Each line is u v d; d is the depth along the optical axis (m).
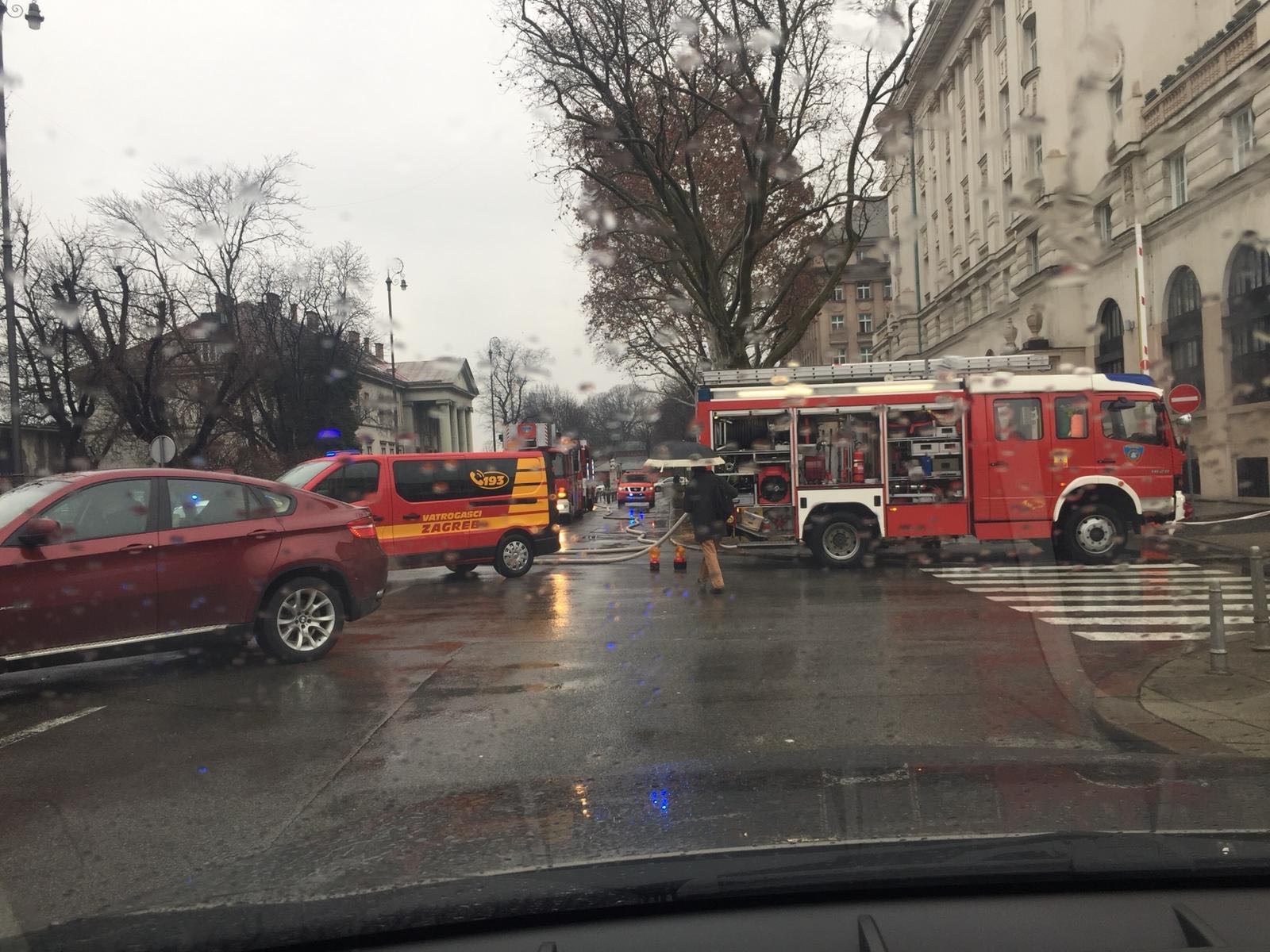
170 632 6.96
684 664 7.32
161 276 27.33
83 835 3.96
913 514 13.95
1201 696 5.71
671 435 44.69
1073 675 6.64
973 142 34.44
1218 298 18.58
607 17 20.97
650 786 3.57
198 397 29.83
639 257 26.53
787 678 6.73
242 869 2.96
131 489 7.03
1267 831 2.51
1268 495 17.61
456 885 2.45
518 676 7.04
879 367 14.87
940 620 9.07
